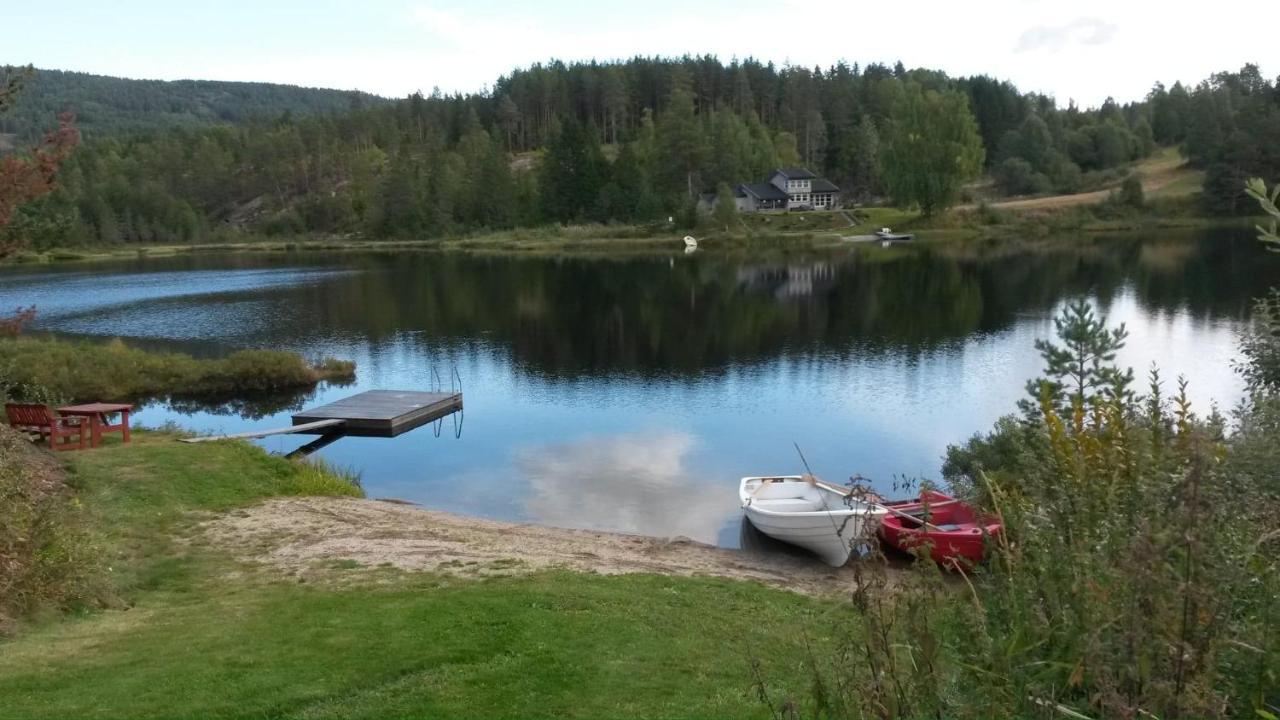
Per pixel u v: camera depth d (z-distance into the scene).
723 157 111.44
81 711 6.96
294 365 32.84
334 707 7.22
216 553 13.30
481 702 7.40
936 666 3.34
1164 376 27.44
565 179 107.75
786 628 10.05
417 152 137.50
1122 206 89.06
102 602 10.52
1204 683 2.81
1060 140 114.25
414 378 33.31
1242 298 42.81
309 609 10.11
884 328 39.56
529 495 19.50
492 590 11.05
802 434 23.64
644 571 13.16
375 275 72.62
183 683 7.62
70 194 109.81
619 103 143.75
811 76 148.00
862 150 119.69
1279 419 6.65
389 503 17.67
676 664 8.47
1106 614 3.08
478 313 49.41
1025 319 40.31
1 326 14.31
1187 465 3.48
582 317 46.84
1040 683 3.17
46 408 18.31
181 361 33.16
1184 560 3.01
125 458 17.97
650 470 21.12
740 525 17.44
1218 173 84.88
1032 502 3.97
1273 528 3.53
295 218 126.19
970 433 23.17
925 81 138.75
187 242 120.00
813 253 78.75
